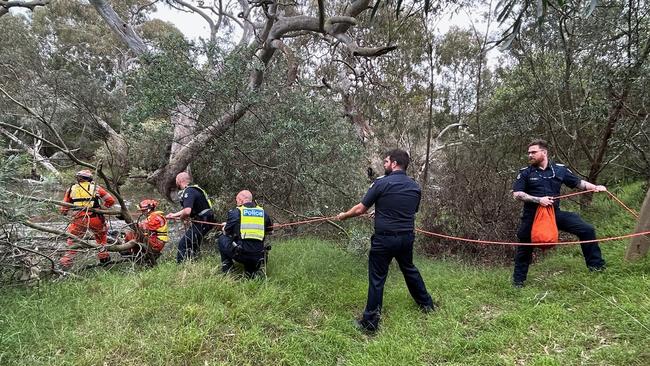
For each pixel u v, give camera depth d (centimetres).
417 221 682
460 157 880
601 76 653
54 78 1124
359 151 751
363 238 562
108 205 591
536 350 315
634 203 686
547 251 577
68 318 354
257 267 468
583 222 434
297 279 470
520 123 871
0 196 370
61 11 2391
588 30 672
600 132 749
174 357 310
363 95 1076
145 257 527
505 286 448
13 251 403
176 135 827
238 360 317
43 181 452
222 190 788
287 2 913
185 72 673
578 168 854
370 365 312
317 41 1211
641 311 334
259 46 773
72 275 439
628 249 442
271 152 737
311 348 342
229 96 684
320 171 693
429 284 479
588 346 312
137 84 712
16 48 1688
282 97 752
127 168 968
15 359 297
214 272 458
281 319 374
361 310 425
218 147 748
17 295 383
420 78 1443
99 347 317
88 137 1159
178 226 794
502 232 610
